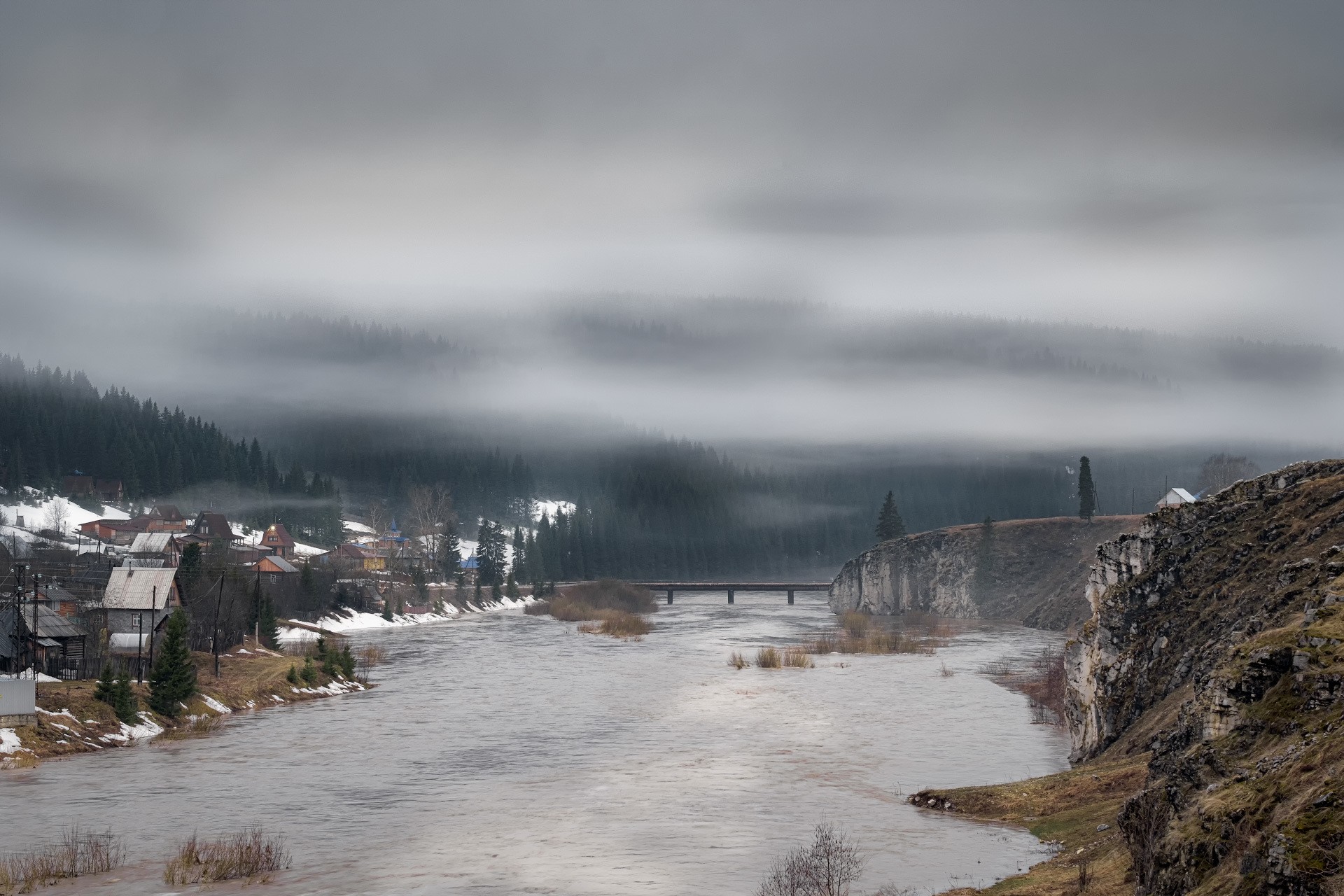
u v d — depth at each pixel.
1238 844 36.34
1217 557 86.62
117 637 122.06
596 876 60.34
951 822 70.00
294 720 112.19
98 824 71.56
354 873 61.38
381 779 84.75
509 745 98.31
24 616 114.00
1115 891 47.88
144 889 58.72
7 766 87.75
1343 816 32.50
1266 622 61.03
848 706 118.50
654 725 107.75
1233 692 45.41
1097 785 69.50
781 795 78.44
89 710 100.38
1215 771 42.34
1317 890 30.94
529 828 70.44
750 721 109.69
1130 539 93.12
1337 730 37.34
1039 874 55.56
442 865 62.62
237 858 62.94
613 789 81.06
